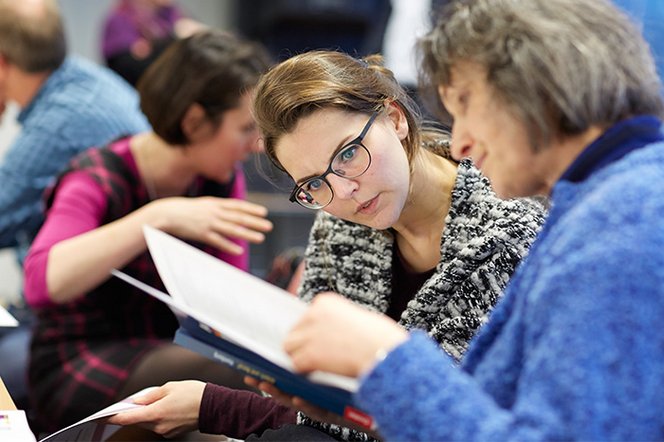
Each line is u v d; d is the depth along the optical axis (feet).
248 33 21.62
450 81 4.03
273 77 5.36
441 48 4.04
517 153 3.74
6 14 11.09
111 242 8.11
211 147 8.79
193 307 4.61
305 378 4.03
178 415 6.15
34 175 11.19
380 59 5.88
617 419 3.16
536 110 3.60
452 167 6.04
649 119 3.67
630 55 3.63
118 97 11.73
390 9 19.74
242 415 6.12
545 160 3.75
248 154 8.93
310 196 5.38
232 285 5.12
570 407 3.18
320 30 20.49
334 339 3.73
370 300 6.12
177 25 18.08
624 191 3.46
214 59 8.55
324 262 6.42
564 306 3.33
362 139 5.19
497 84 3.69
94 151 9.18
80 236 8.31
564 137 3.68
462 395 3.39
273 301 4.95
